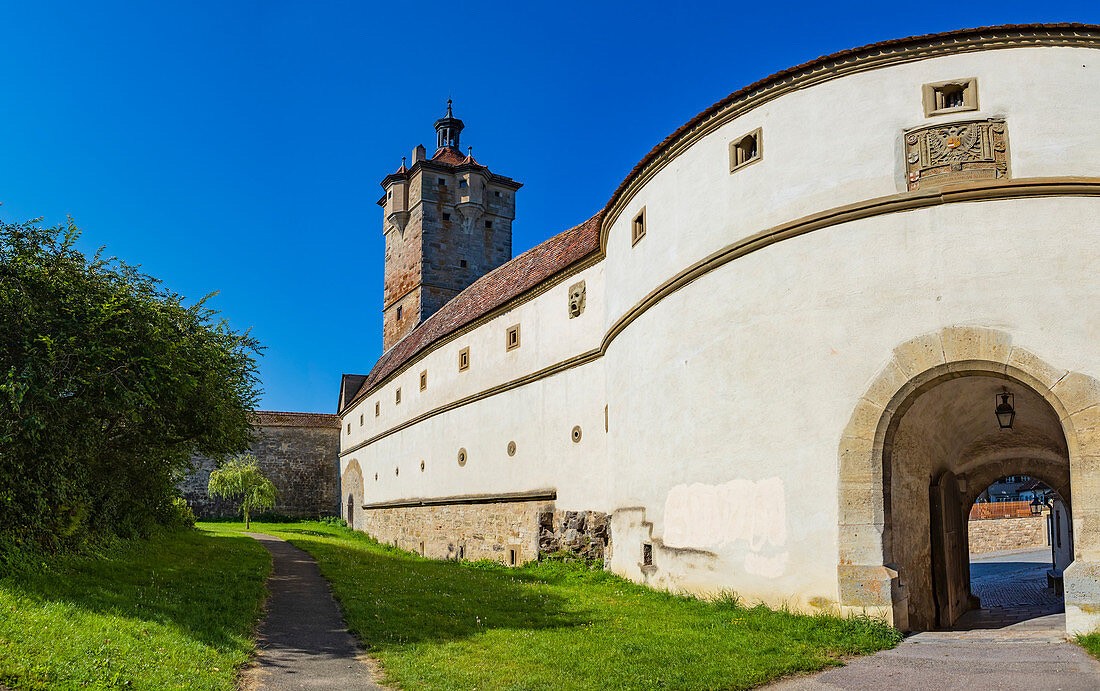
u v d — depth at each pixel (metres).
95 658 7.90
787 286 12.82
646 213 16.62
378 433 40.16
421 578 18.69
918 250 11.77
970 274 11.43
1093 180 11.27
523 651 10.32
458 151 49.94
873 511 11.52
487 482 26.12
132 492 18.55
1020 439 15.60
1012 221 11.40
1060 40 11.82
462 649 10.47
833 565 11.63
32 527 12.54
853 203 12.27
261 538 33.12
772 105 13.52
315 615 13.00
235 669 9.02
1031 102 11.71
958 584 15.40
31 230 13.91
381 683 8.88
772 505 12.58
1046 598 19.14
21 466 12.52
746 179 13.73
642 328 16.66
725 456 13.55
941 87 12.12
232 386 19.95
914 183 12.01
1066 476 15.99
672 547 14.98
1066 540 22.80
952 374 11.38
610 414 18.92
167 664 8.38
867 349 11.87
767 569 12.57
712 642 10.70
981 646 10.25
